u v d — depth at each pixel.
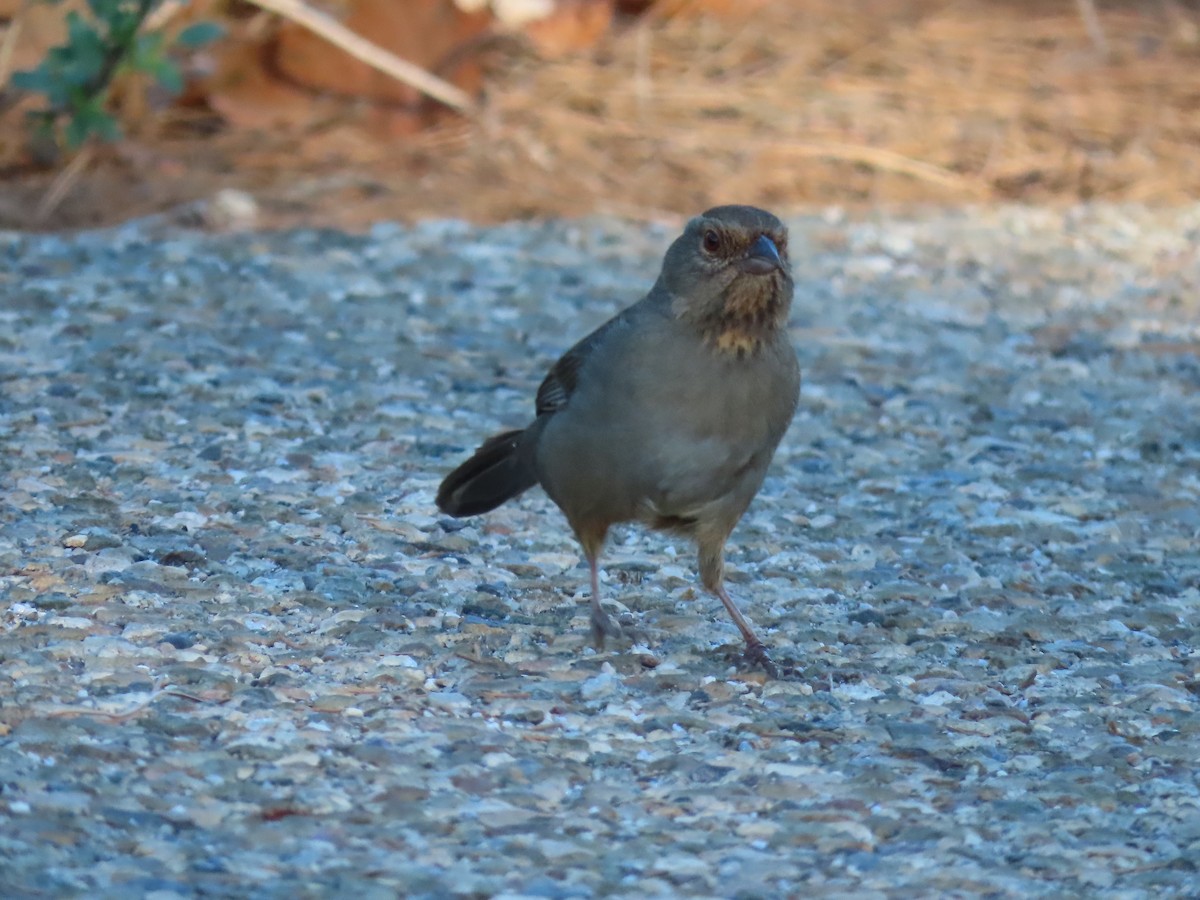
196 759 7.50
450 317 14.31
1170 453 12.59
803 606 10.08
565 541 10.89
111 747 7.51
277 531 10.37
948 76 20.41
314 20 17.19
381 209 16.50
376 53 17.52
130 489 10.77
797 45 20.84
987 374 13.90
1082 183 18.34
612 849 7.09
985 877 6.99
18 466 10.92
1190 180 18.44
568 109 18.83
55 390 12.20
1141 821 7.56
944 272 15.97
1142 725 8.56
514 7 20.05
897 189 17.98
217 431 11.80
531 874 6.81
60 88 15.47
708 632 9.66
